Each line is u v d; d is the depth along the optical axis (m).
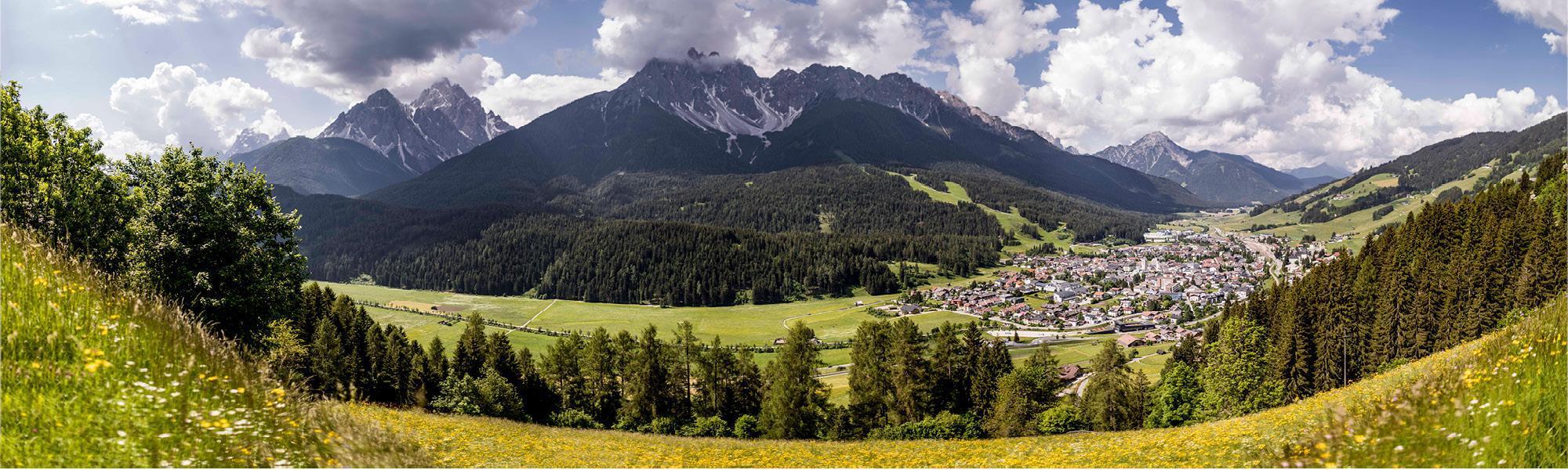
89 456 7.33
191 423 8.42
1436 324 63.03
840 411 68.31
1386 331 64.75
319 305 78.75
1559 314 11.95
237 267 36.97
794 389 64.50
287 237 42.03
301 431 9.89
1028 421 65.44
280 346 41.16
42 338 8.53
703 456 26.28
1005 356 78.88
